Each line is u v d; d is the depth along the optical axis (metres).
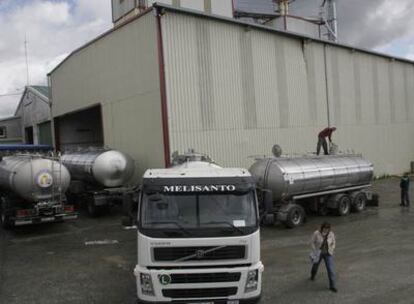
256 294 8.47
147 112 23.11
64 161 25.62
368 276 11.79
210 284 8.32
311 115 30.28
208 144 23.55
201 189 8.84
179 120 22.36
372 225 18.81
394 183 33.44
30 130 45.28
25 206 19.28
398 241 15.75
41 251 15.62
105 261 14.01
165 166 21.88
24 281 12.26
